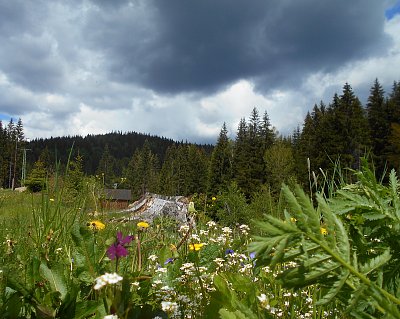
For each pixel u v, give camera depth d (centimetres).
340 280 108
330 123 5425
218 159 6688
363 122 5472
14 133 9431
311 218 108
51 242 263
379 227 143
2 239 320
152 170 12044
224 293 161
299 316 208
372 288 108
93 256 193
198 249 256
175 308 153
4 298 168
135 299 190
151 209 1080
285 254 108
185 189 9175
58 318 163
